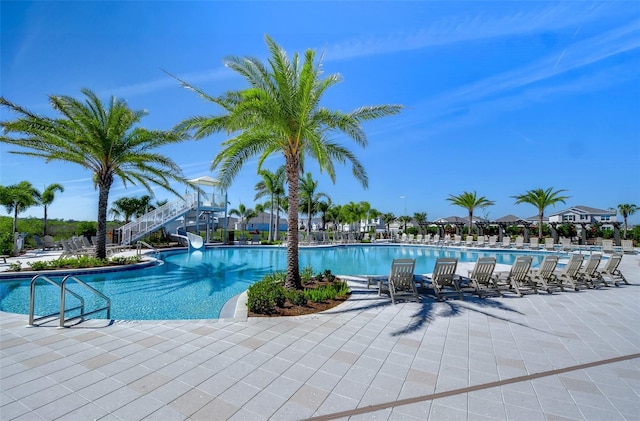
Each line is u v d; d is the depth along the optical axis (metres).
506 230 37.59
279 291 6.24
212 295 8.38
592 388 3.07
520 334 4.65
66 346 4.03
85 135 11.77
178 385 3.05
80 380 3.13
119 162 12.99
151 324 4.97
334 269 14.57
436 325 5.04
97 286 9.45
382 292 7.35
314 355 3.82
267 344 4.16
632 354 3.92
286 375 3.29
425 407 2.71
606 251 21.30
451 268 7.00
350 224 48.22
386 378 3.24
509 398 2.87
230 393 2.91
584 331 4.80
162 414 2.57
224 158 8.12
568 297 7.16
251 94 6.75
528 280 7.84
